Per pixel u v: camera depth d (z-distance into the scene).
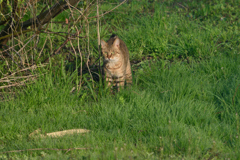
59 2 10.26
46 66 12.09
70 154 7.00
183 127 8.02
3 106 9.62
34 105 9.69
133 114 9.00
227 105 9.20
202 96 10.01
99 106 9.48
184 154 6.84
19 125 8.43
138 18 17.39
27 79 10.56
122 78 11.21
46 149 7.24
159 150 7.19
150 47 14.43
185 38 14.68
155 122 8.40
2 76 11.16
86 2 10.18
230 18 17.17
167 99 9.77
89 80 11.95
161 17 16.98
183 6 19.31
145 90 10.60
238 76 10.85
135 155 6.79
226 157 6.79
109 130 8.23
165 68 12.30
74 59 13.64
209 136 7.68
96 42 14.77
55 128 8.44
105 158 6.57
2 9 10.55
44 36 14.27
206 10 17.92
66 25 15.38
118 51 10.73
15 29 10.25
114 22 17.36
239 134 7.64
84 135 7.99
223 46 14.38
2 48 12.04
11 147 7.54
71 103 9.82
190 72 11.67
